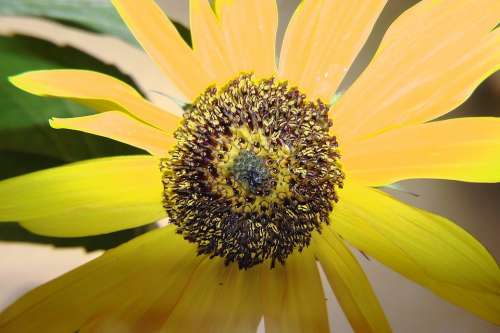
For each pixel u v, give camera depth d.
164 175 0.22
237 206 0.22
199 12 0.22
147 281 0.22
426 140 0.21
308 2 0.22
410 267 0.21
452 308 0.33
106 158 0.22
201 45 0.22
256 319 0.22
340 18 0.22
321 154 0.22
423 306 0.33
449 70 0.21
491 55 0.20
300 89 0.22
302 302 0.22
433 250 0.20
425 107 0.21
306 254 0.22
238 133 0.22
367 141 0.22
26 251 0.31
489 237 0.34
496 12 0.21
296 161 0.22
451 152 0.21
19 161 0.23
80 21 0.24
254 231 0.22
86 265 0.21
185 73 0.22
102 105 0.21
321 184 0.22
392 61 0.21
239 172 0.21
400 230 0.21
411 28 0.21
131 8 0.21
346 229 0.22
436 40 0.21
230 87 0.22
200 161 0.22
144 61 0.34
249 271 0.22
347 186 0.22
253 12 0.22
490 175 0.20
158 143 0.22
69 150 0.24
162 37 0.22
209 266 0.22
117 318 0.21
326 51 0.22
